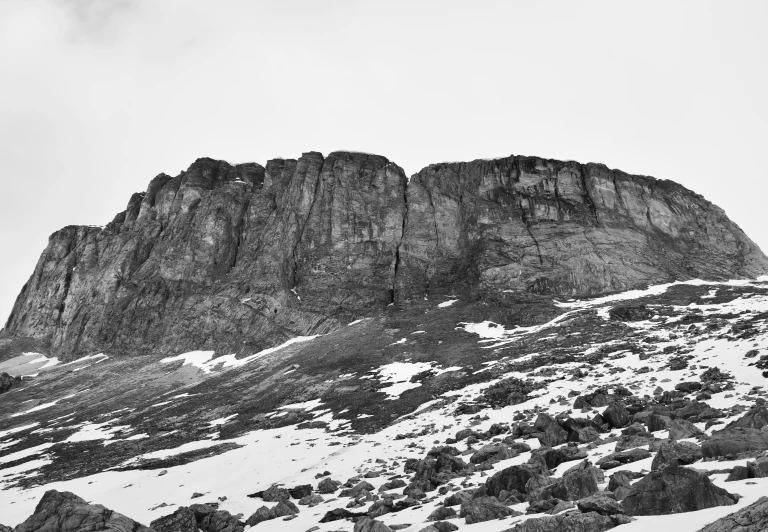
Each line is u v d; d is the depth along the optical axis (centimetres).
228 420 7325
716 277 12256
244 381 9425
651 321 8669
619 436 3403
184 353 12369
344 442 5256
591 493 2214
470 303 11588
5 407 10438
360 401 7000
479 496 2688
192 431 7044
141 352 12875
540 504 2200
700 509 1692
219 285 13512
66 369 12769
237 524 3109
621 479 2141
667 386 4762
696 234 13750
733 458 2223
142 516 3694
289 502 3334
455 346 9150
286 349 11056
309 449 5188
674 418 3572
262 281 13025
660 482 1808
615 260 12356
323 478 4072
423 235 13612
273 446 5547
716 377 4522
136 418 8294
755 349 5125
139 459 5928
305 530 2808
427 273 12925
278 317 12200
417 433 5019
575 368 6312
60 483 5300
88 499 4450
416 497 3050
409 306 11969
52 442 7588
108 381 11344
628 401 4409
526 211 13675
